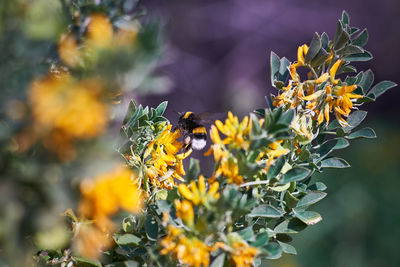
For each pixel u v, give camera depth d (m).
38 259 0.70
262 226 0.73
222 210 0.69
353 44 0.77
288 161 0.75
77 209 0.66
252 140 0.70
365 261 1.72
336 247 1.74
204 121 0.88
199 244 0.68
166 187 0.75
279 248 0.70
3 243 0.65
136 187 0.73
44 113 0.63
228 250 0.69
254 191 0.72
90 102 0.63
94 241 0.68
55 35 0.65
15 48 0.65
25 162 0.64
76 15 0.66
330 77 0.75
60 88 0.63
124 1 0.67
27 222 0.65
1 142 0.64
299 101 0.75
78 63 0.65
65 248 0.71
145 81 0.65
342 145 0.76
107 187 0.64
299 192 0.75
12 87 0.64
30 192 0.65
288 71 0.77
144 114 0.75
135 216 0.73
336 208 1.85
